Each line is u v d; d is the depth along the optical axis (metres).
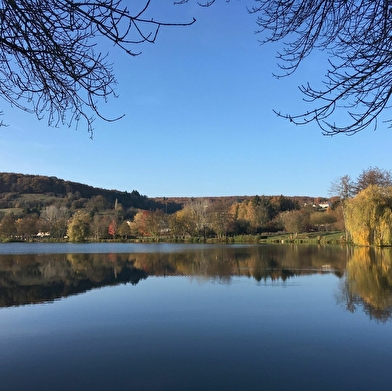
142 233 92.50
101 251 48.72
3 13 3.07
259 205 92.06
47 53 3.32
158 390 7.60
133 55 3.19
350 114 4.05
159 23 3.00
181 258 36.22
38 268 28.23
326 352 9.56
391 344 10.08
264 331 11.23
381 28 3.72
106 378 8.15
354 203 45.75
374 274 22.41
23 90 3.67
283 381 7.97
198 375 8.27
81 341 10.46
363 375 8.24
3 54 3.44
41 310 14.02
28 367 8.73
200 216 81.12
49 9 3.04
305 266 27.25
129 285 19.75
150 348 9.90
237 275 23.16
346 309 13.77
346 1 3.77
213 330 11.35
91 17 2.96
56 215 90.56
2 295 17.09
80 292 17.77
